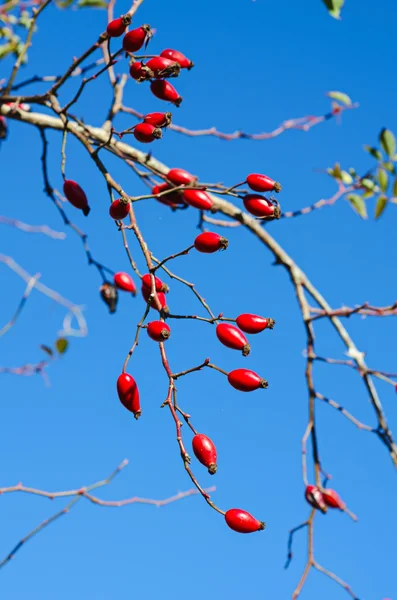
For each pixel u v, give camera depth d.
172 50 1.01
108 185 0.99
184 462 0.91
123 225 0.98
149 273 0.96
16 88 1.11
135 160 1.13
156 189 1.09
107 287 1.13
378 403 1.14
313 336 1.17
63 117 1.05
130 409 0.94
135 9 1.00
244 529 0.90
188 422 0.92
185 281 0.97
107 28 1.00
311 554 1.08
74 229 1.14
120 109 1.17
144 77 0.99
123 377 0.94
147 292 0.98
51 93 1.06
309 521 1.09
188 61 1.01
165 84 1.00
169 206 1.11
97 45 1.02
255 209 1.00
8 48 1.22
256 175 1.01
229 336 0.95
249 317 0.95
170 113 1.00
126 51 0.99
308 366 1.15
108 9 1.17
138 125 1.00
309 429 1.11
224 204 1.20
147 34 0.99
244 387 0.93
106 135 1.15
